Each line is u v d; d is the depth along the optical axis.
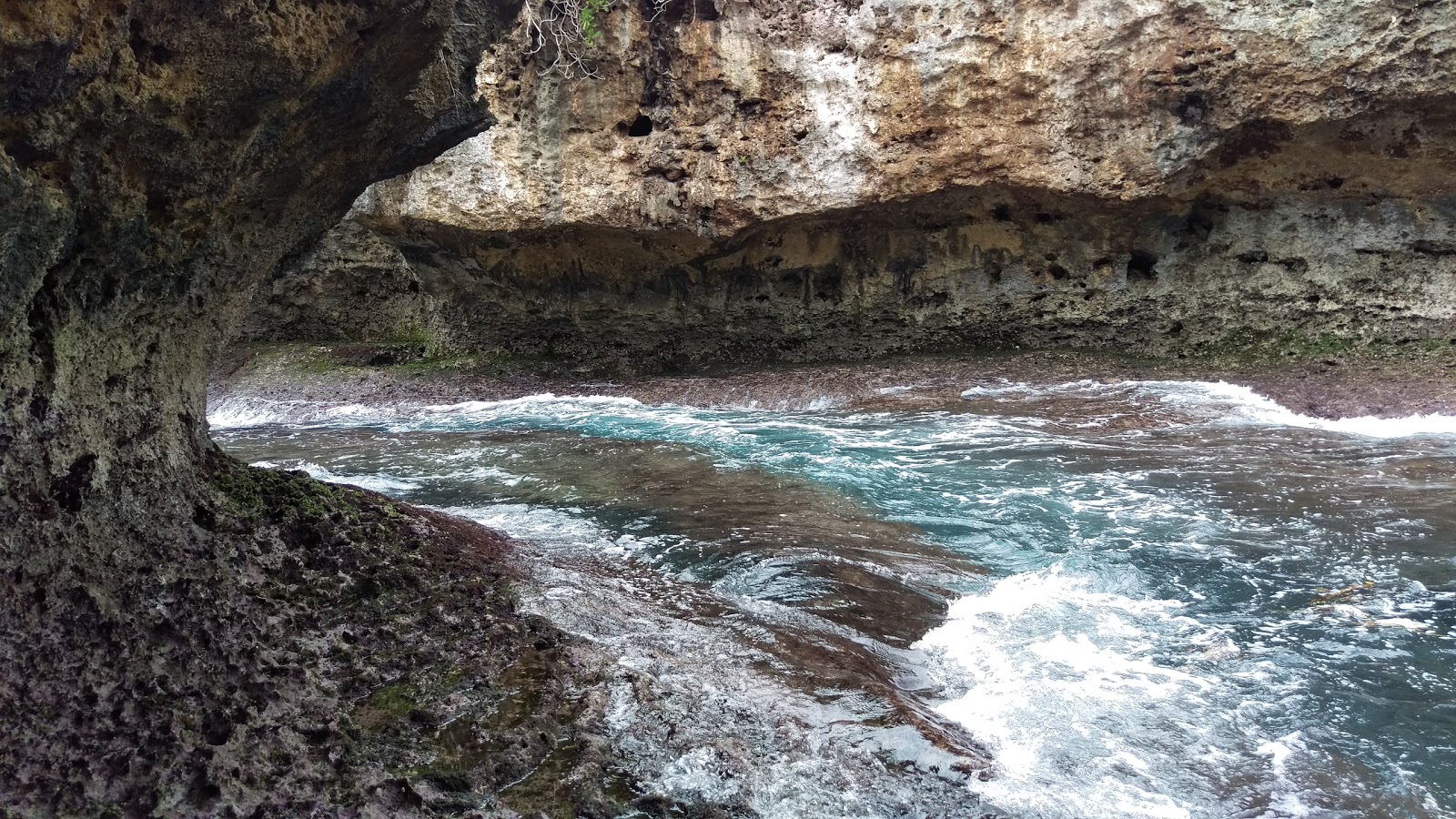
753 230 12.59
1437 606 4.91
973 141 11.24
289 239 4.77
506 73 12.34
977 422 9.66
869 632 4.64
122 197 3.29
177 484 4.09
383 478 8.12
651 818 3.04
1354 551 5.66
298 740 3.01
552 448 9.08
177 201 3.56
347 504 4.95
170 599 3.39
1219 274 11.30
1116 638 4.69
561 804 3.03
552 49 12.18
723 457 8.57
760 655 4.16
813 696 3.84
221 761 2.74
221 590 3.62
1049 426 9.30
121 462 3.70
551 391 13.34
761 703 3.72
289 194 4.40
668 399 12.28
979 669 4.36
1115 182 10.79
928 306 12.88
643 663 3.94
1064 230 11.83
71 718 2.68
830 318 13.38
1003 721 3.88
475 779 3.09
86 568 3.21
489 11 5.15
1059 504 6.82
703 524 6.30
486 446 9.41
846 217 12.23
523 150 12.54
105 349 3.65
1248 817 3.26
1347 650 4.49
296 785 2.80
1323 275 10.76
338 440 10.52
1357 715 3.92
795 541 5.91
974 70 11.04
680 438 9.83
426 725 3.33
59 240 2.98
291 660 3.43
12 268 2.86
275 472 4.97
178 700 2.92
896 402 10.91
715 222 12.39
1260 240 10.98
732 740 3.44
